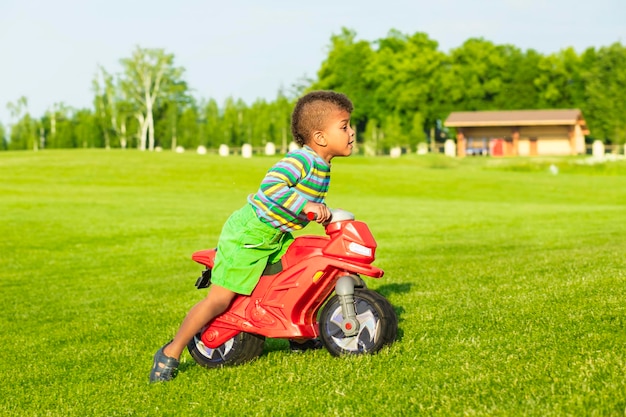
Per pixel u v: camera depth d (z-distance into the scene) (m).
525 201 30.55
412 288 8.16
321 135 4.52
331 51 101.56
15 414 4.40
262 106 101.94
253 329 4.68
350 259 4.44
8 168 39.69
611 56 76.50
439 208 24.27
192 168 40.66
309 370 4.48
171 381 4.69
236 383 4.42
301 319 4.69
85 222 20.33
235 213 4.66
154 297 9.68
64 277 12.57
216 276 4.66
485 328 5.26
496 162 58.97
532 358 4.26
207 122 106.00
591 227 17.16
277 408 3.85
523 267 9.29
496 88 91.94
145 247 16.34
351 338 4.62
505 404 3.47
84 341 6.70
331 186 35.12
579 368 3.91
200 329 4.76
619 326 4.83
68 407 4.39
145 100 96.50
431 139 95.25
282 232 4.53
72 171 38.69
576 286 6.66
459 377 4.05
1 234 18.14
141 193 29.83
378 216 21.67
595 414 3.20
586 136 92.50
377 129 88.62
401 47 103.94
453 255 13.07
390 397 3.80
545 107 92.94
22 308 9.54
